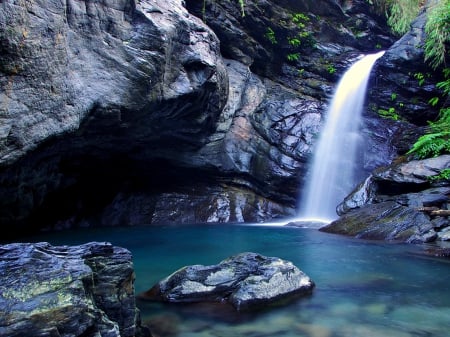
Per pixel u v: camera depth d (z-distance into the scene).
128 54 8.89
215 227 12.23
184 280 4.99
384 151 14.07
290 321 4.27
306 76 17.17
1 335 2.42
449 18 13.66
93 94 8.25
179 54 10.48
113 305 3.33
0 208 9.53
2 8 6.12
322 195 14.30
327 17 17.44
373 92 16.09
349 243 8.91
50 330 2.56
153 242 9.55
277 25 16.08
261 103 15.37
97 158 11.80
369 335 3.92
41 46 6.93
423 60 15.04
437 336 3.91
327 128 15.02
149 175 14.03
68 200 12.78
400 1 17.52
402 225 9.27
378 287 5.54
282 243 9.14
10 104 6.54
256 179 14.27
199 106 11.62
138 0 9.30
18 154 6.86
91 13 8.16
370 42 17.88
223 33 14.86
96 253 3.58
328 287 5.52
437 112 15.59
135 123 10.30
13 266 2.98
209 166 13.71
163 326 4.13
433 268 6.61
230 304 4.70
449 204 9.48
